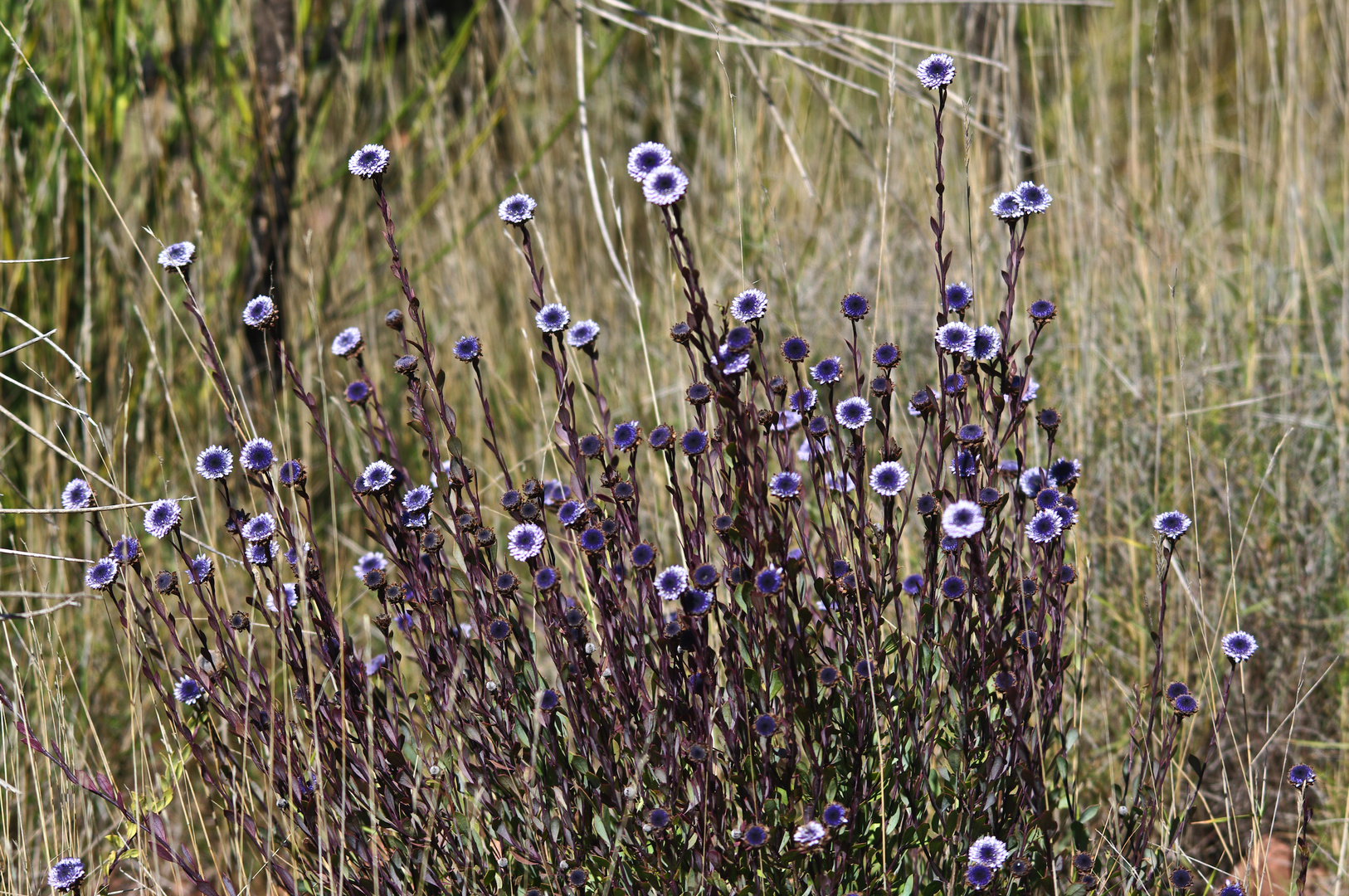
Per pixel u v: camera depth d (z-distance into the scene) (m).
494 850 3.22
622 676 3.04
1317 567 4.96
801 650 2.84
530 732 3.11
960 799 3.02
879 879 3.05
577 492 3.47
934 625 3.21
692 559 3.12
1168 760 3.28
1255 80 8.80
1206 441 5.47
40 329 5.46
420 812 3.12
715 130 7.61
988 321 5.87
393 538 3.15
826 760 2.92
